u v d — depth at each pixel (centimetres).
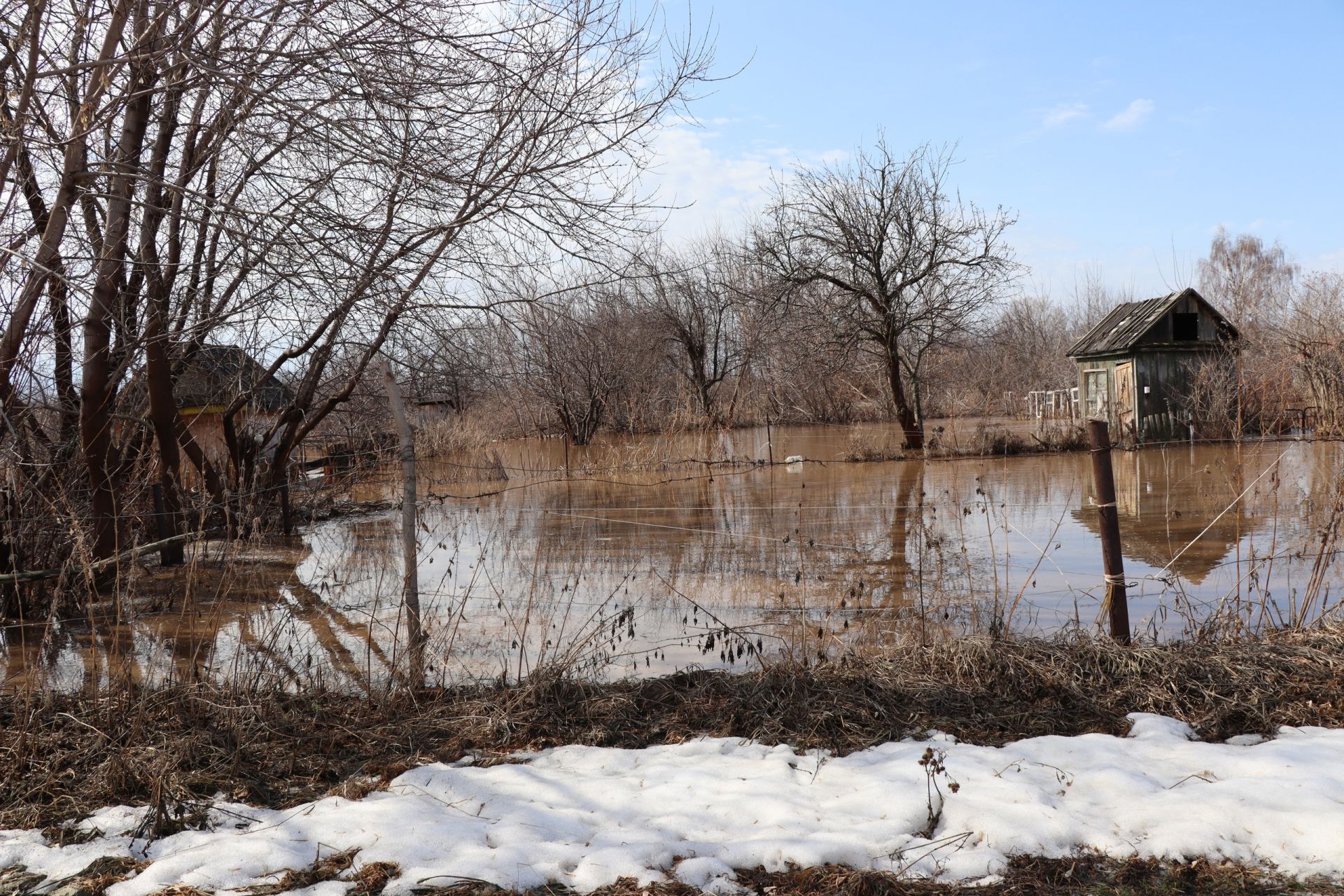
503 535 1347
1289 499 1357
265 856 388
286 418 1359
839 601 872
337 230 850
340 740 527
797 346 3297
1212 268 5981
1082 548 1090
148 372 1059
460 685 640
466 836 402
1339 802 390
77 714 567
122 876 385
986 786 426
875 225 2553
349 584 1031
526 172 880
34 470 941
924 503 1501
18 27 743
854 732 514
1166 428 2488
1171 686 547
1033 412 3941
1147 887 351
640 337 3575
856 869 369
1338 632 629
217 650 781
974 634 642
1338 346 2134
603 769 482
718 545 1188
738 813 416
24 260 762
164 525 1109
